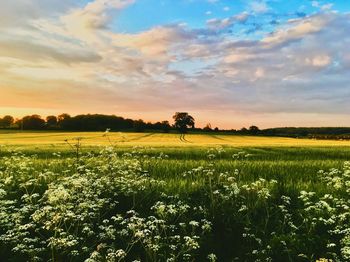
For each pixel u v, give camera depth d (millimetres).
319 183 13484
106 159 12430
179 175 14867
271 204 11031
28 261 8031
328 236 9281
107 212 10188
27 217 10188
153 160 17641
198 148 33531
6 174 14211
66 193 7891
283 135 131125
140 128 142125
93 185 10516
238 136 114250
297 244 8867
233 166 17031
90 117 143500
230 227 9922
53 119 139250
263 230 9633
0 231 9273
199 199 11562
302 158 25547
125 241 9156
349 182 11047
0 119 142625
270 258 8320
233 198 11422
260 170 16172
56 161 17891
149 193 11406
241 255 8844
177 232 9641
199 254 8883
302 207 10938
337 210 10117
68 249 8344
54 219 7848
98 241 8789
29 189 12453
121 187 11516
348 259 7922
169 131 135750
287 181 13992
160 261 8305
